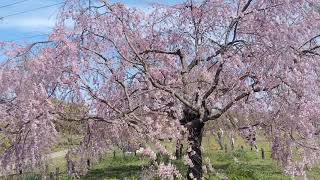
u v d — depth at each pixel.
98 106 11.30
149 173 10.60
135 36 12.35
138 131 10.07
